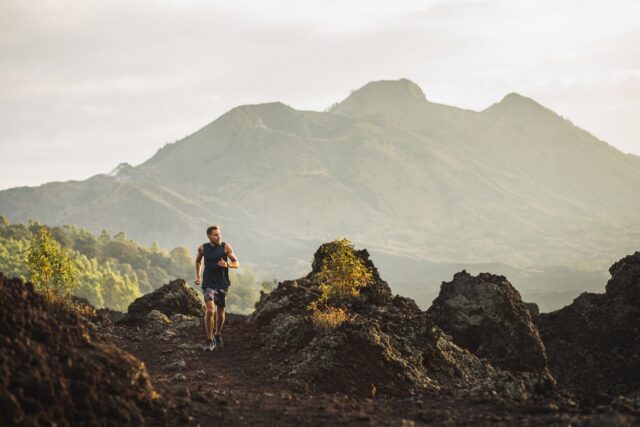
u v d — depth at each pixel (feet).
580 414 26.40
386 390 33.45
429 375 38.58
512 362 50.83
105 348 27.04
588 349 54.54
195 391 29.19
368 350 35.45
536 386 32.04
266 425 25.59
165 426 24.39
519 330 52.24
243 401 29.32
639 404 26.45
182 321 56.34
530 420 25.54
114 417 23.66
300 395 31.40
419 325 41.19
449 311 53.16
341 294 47.06
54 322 26.58
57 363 24.41
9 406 21.26
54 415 22.25
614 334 54.34
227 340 45.96
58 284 48.24
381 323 41.52
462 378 39.50
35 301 27.50
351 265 47.19
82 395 23.63
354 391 33.01
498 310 52.49
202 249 44.04
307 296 49.83
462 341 51.83
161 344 45.91
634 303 55.31
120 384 25.29
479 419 26.37
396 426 24.49
